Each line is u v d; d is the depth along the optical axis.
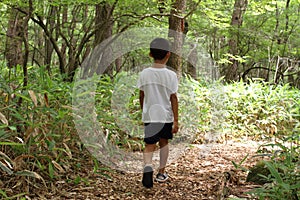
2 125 3.51
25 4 6.64
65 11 9.77
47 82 4.98
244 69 17.48
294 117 7.92
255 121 7.88
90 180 4.12
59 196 3.64
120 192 3.86
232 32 12.79
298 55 15.27
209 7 9.84
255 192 3.06
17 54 7.32
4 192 3.28
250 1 10.60
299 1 13.93
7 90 4.04
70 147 4.58
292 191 3.12
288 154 3.75
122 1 7.43
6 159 3.66
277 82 14.52
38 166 3.79
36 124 3.83
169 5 7.43
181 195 3.82
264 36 13.91
